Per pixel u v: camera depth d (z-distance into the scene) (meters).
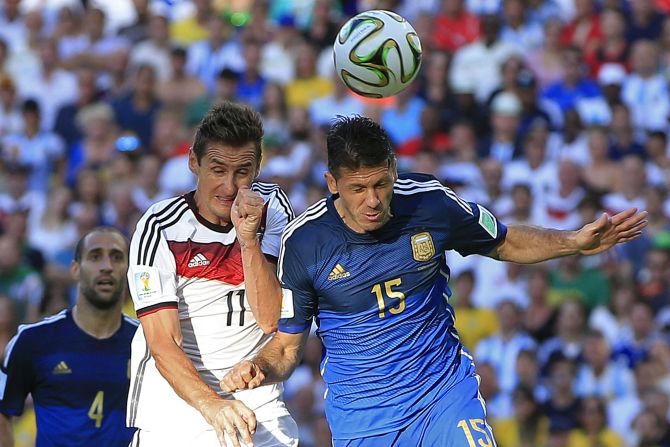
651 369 40.41
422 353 18.38
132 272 18.50
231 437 16.91
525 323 41.41
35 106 53.25
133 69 55.81
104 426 22.58
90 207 47.91
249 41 55.34
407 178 18.67
